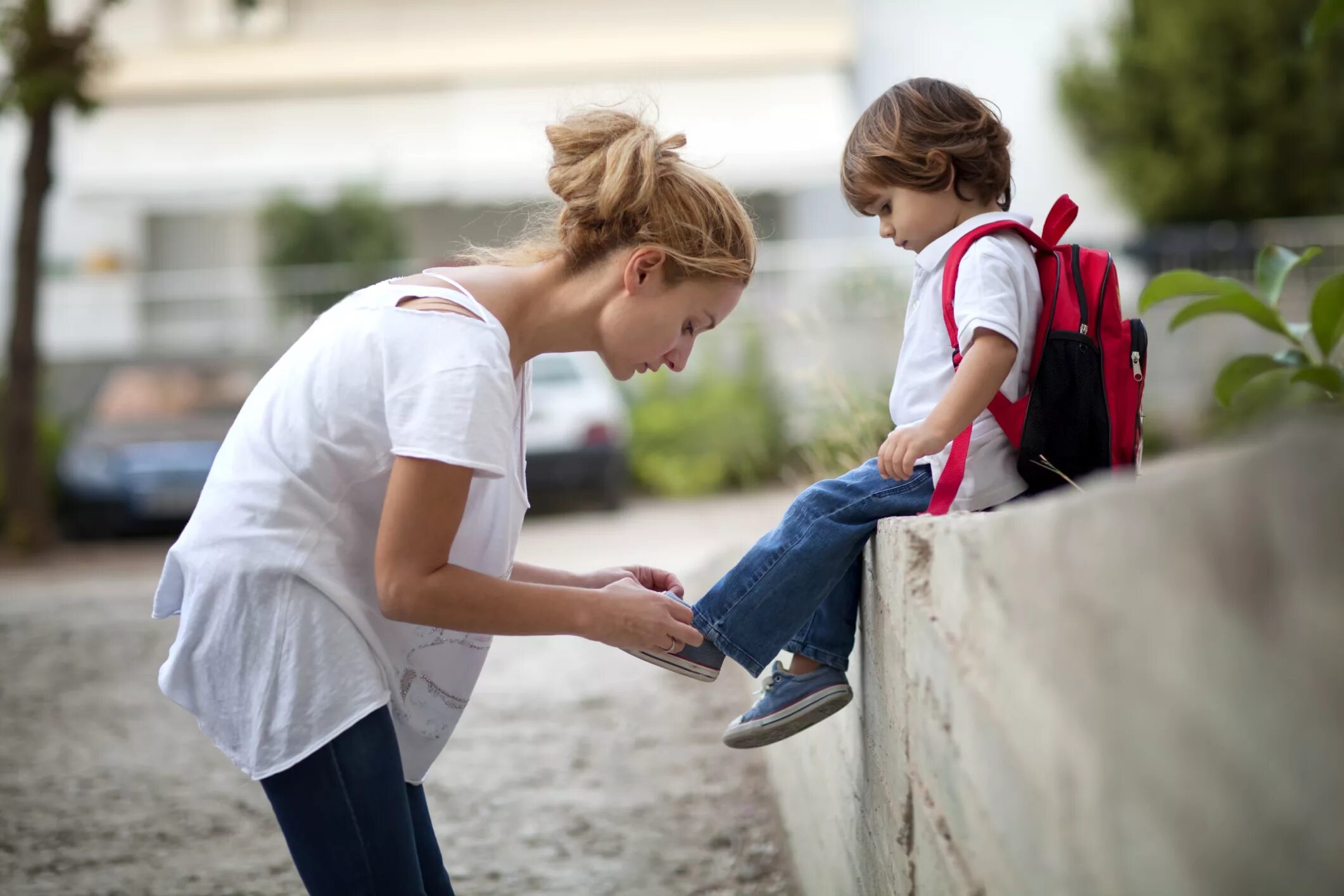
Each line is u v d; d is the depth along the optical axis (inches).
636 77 682.8
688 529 395.9
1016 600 41.6
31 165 426.0
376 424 67.7
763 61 684.1
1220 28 657.0
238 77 682.8
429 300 69.7
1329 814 22.6
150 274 689.0
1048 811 38.4
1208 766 26.8
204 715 69.2
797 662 83.0
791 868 125.0
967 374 74.9
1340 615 22.0
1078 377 76.8
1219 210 665.6
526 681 204.5
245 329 621.6
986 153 83.0
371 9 698.8
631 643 70.5
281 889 124.9
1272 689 24.1
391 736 69.7
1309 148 657.0
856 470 81.8
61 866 132.0
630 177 69.9
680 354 74.6
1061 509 36.2
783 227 684.7
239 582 67.3
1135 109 665.6
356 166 669.3
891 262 498.0
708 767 157.4
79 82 421.7
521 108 679.7
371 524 70.6
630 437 508.7
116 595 283.7
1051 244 84.5
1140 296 105.2
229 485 69.5
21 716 189.9
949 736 53.1
